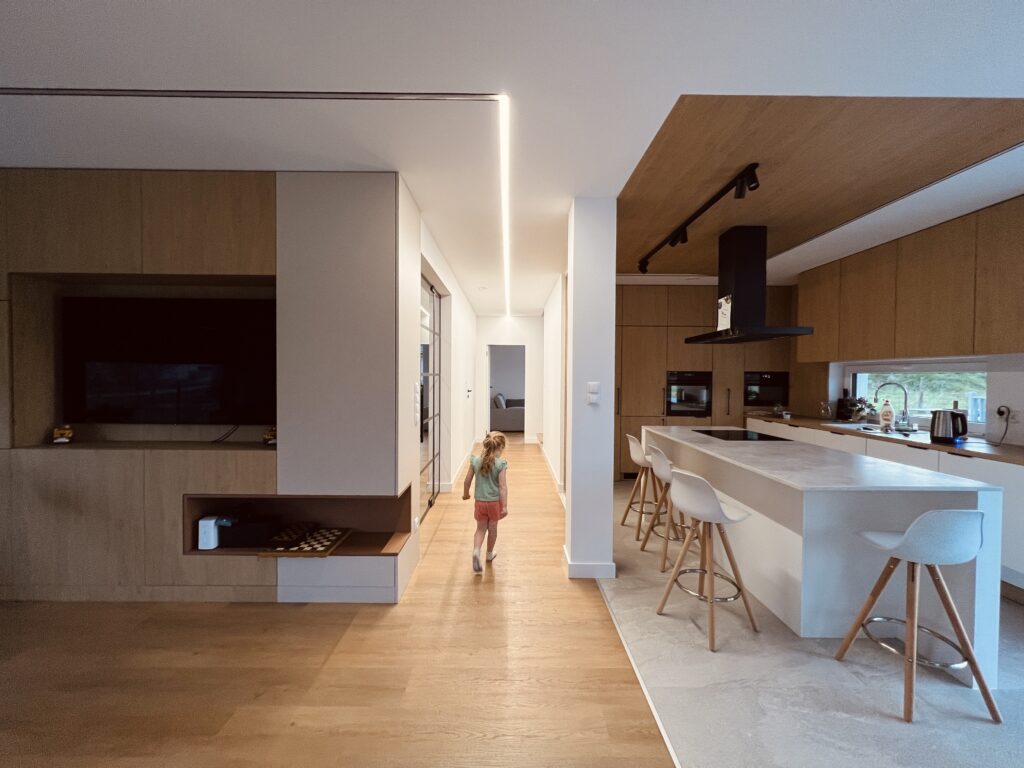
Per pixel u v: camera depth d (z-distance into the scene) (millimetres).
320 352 2730
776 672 2119
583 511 3150
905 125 2236
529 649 2305
